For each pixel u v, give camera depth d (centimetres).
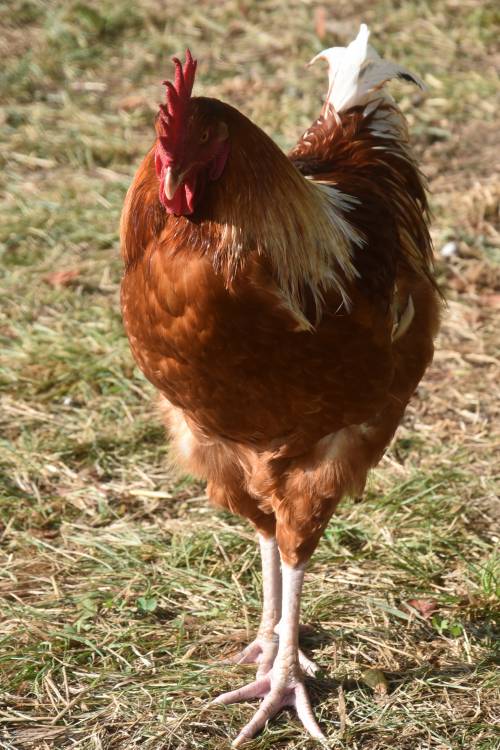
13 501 730
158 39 1441
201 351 482
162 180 466
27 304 959
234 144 469
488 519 722
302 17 1486
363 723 546
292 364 488
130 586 650
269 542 594
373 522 713
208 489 589
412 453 787
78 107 1298
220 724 550
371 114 650
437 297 628
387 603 640
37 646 596
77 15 1478
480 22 1478
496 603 637
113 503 738
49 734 536
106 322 933
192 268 468
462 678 579
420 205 664
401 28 1459
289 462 541
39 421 818
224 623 625
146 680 575
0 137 1234
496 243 1049
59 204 1106
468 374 877
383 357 516
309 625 624
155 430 809
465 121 1277
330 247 504
